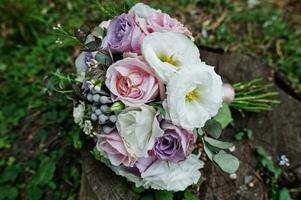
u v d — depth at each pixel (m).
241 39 0.99
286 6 1.09
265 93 0.71
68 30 0.61
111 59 0.52
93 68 0.52
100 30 0.56
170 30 0.52
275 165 0.64
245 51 0.95
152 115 0.49
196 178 0.53
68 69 0.96
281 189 0.64
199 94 0.50
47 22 1.05
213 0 1.07
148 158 0.52
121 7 0.60
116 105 0.50
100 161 0.60
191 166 0.52
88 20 1.05
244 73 0.74
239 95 0.69
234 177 0.62
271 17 1.03
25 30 1.05
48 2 1.12
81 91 0.54
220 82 0.51
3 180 0.79
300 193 0.65
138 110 0.50
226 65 0.75
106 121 0.51
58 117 0.83
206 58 0.77
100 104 0.51
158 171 0.51
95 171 0.59
